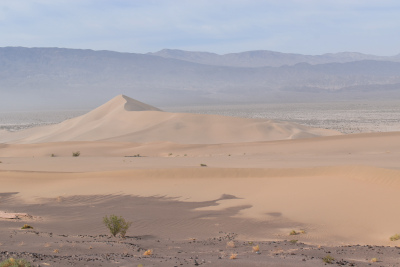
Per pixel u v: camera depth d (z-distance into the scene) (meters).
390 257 17.55
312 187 33.16
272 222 26.44
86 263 14.74
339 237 23.44
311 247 20.12
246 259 16.33
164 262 15.41
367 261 16.69
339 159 49.84
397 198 28.16
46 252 17.06
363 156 53.06
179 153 70.00
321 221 26.36
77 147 80.75
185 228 25.12
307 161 48.72
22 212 29.75
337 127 141.88
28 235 21.27
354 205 28.28
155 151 74.00
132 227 25.30
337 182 33.44
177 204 31.58
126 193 35.22
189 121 113.81
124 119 122.12
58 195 35.38
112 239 21.81
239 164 47.62
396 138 69.94
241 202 31.38
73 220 27.12
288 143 72.31
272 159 52.72
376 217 25.83
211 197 33.19
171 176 39.50
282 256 17.23
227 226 25.56
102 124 120.62
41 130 133.12
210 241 21.75
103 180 39.41
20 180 41.00
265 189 34.28
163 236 23.19
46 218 27.83
